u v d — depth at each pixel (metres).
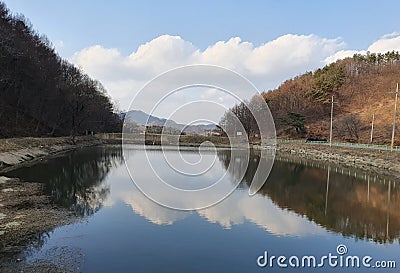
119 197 17.58
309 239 12.12
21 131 48.19
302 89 86.56
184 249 10.67
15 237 11.34
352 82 90.12
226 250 10.77
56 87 57.88
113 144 62.12
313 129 66.44
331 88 81.19
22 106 54.41
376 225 14.04
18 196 17.36
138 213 14.40
